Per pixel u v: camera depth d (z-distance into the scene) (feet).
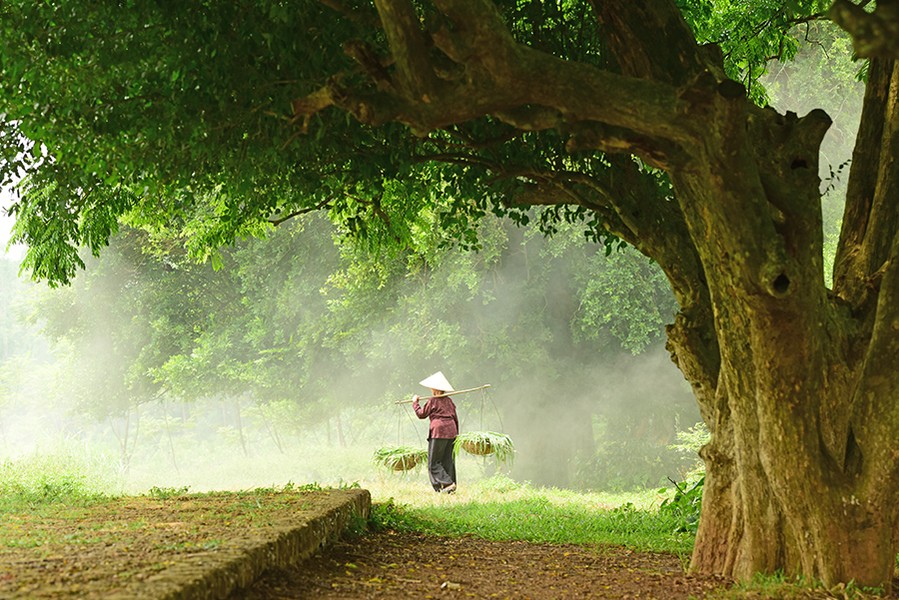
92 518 35.63
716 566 34.32
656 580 33.22
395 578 30.94
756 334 27.96
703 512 35.14
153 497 49.14
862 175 34.09
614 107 25.91
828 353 29.48
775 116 29.19
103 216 50.11
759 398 28.99
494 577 33.24
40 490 57.77
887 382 28.94
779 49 55.98
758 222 26.40
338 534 38.17
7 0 33.86
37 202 47.62
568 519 55.52
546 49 41.11
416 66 26.00
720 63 33.12
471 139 38.17
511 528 51.03
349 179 43.24
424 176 52.21
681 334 36.06
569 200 41.93
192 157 36.99
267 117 36.01
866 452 28.94
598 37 42.32
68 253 49.39
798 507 29.09
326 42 34.04
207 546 25.08
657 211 37.40
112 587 19.02
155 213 54.75
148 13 33.32
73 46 33.65
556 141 40.63
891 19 17.76
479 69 25.63
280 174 42.06
